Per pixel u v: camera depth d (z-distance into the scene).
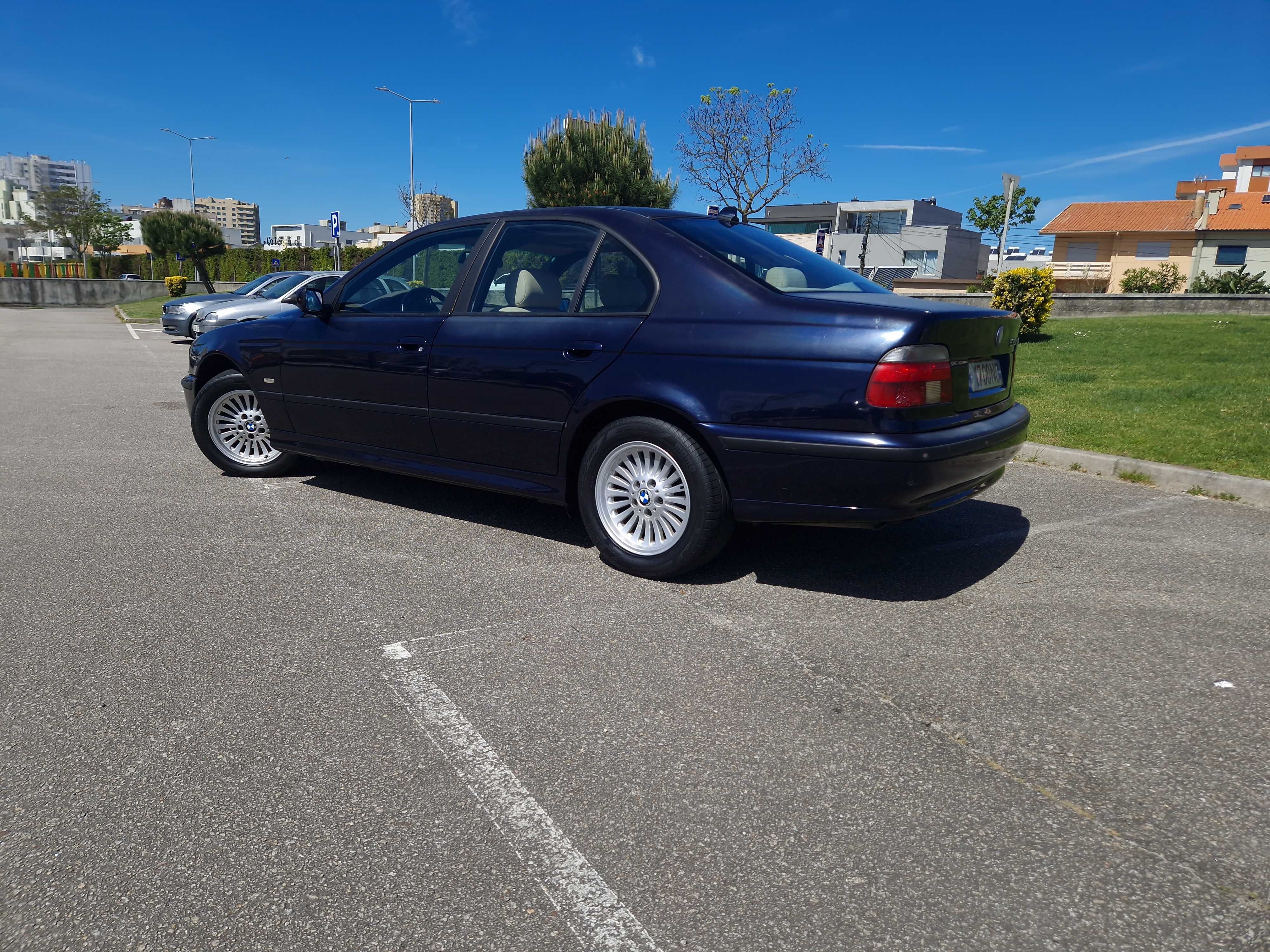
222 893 1.97
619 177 17.53
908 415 3.26
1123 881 2.00
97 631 3.36
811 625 3.44
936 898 1.95
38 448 6.88
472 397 4.34
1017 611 3.58
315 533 4.63
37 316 28.70
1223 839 2.15
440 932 1.85
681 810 2.27
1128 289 41.00
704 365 3.61
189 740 2.59
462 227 4.70
